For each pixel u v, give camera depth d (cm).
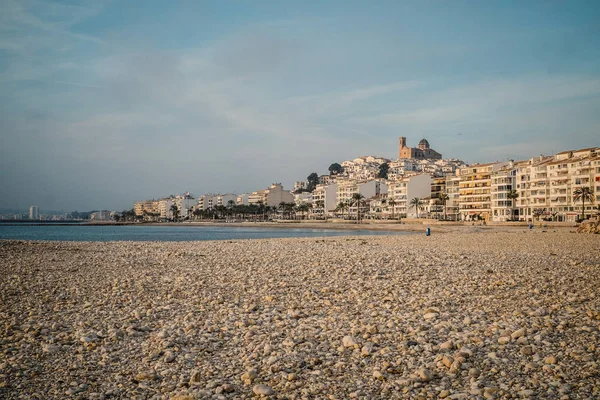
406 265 2717
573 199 13625
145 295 1922
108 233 14812
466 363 1073
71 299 1861
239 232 14600
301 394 946
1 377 1038
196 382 1007
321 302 1738
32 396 950
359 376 1030
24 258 3459
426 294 1855
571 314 1490
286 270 2592
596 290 1905
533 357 1095
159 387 994
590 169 13212
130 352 1211
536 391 920
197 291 1997
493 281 2125
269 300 1794
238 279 2297
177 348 1219
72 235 12850
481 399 895
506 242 5309
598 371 995
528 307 1599
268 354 1176
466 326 1373
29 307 1711
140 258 3438
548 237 6322
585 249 4122
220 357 1168
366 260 3020
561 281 2116
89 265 2988
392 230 14175
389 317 1491
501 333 1284
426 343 1218
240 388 980
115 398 945
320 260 3050
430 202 19400
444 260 3006
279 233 13050
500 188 16088
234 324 1449
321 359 1129
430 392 937
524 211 15362
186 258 3394
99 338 1326
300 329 1385
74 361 1148
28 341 1293
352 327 1378
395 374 1034
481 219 16612
